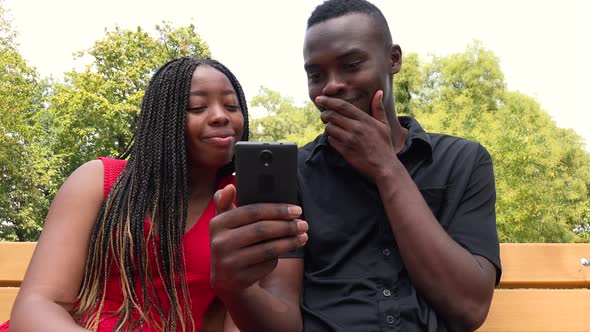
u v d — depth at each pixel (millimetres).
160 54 21750
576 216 14289
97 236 1584
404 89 21453
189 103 1655
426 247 1452
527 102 20203
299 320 1519
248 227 1041
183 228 1639
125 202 1621
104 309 1565
